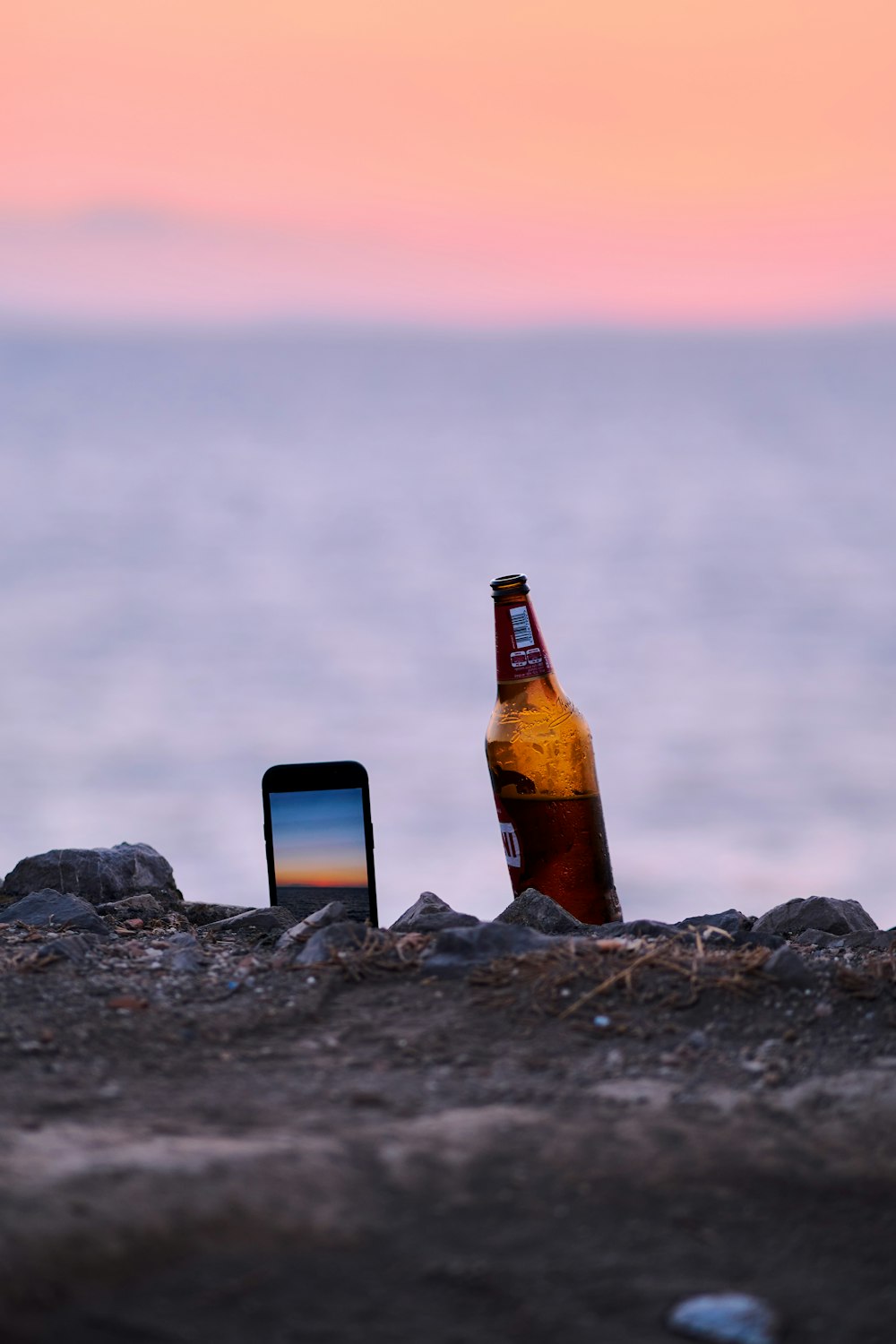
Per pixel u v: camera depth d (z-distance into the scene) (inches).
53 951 76.0
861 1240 64.6
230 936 82.5
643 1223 64.6
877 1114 68.1
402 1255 62.8
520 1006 72.6
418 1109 67.9
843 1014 72.4
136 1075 69.2
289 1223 63.9
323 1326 58.1
